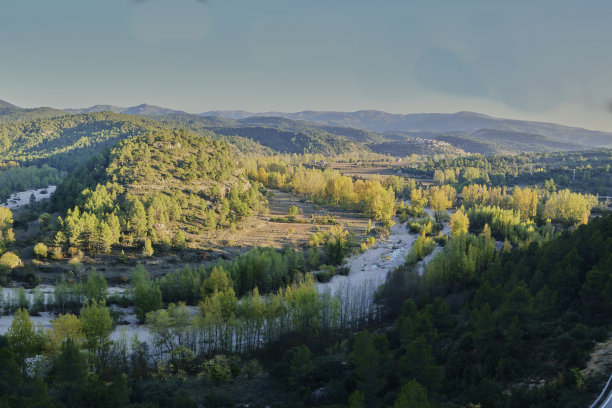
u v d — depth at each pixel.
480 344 74.62
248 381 80.06
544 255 111.19
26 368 80.31
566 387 54.59
